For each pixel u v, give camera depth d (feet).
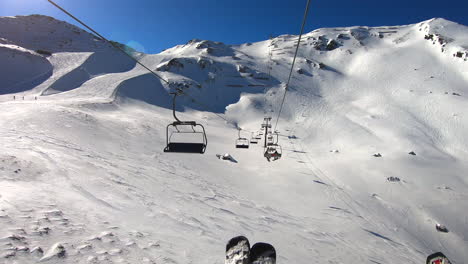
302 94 363.76
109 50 503.61
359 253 39.22
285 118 294.87
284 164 136.05
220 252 24.70
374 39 547.49
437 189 120.37
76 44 498.69
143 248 21.44
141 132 148.56
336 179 120.98
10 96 224.74
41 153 56.34
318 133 235.81
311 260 30.14
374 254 42.04
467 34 437.99
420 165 152.97
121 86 283.59
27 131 90.12
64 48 468.75
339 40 559.38
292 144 200.03
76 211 26.73
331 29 631.56
